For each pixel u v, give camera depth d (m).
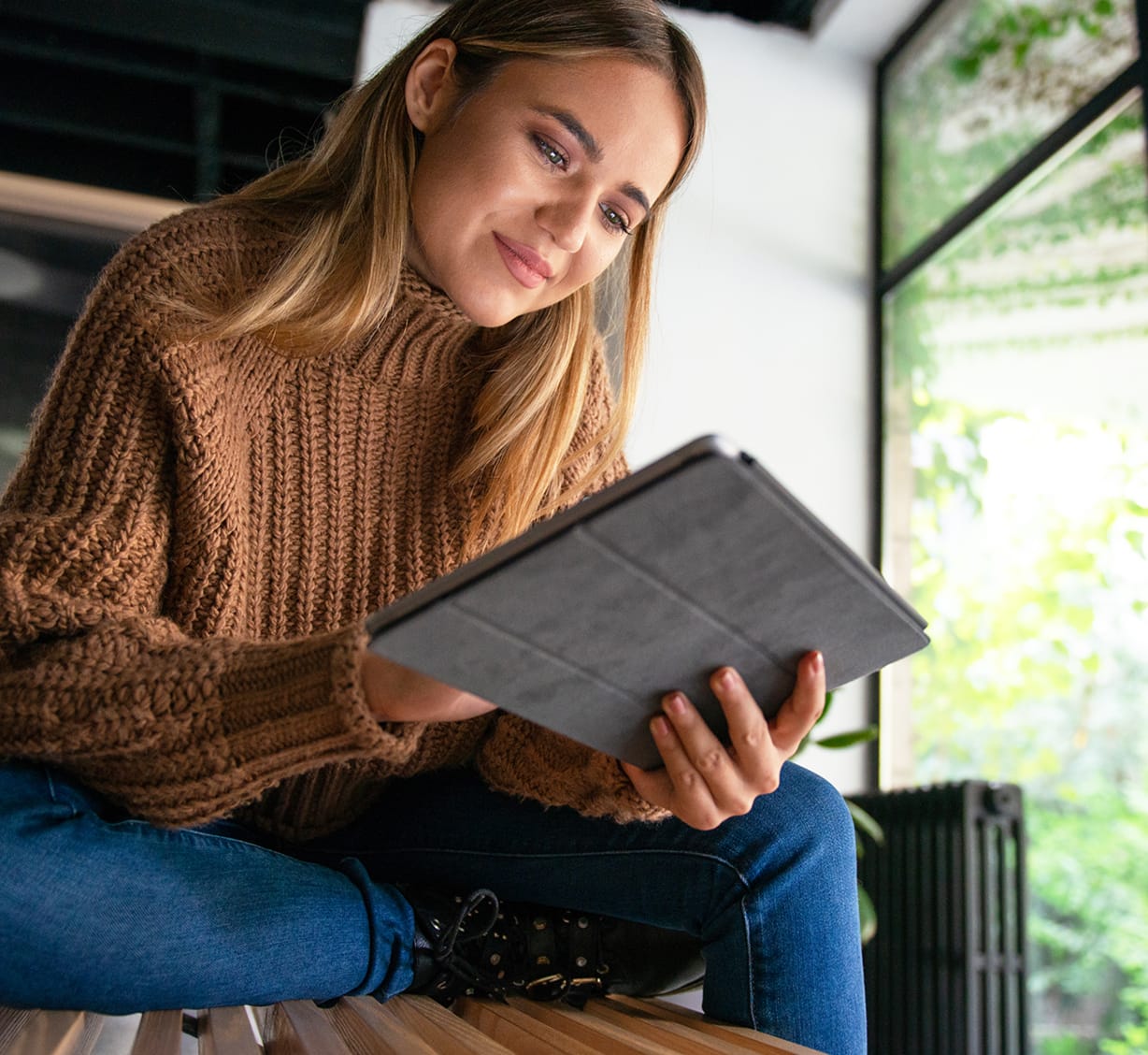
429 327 1.18
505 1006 1.01
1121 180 2.83
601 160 1.13
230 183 4.07
